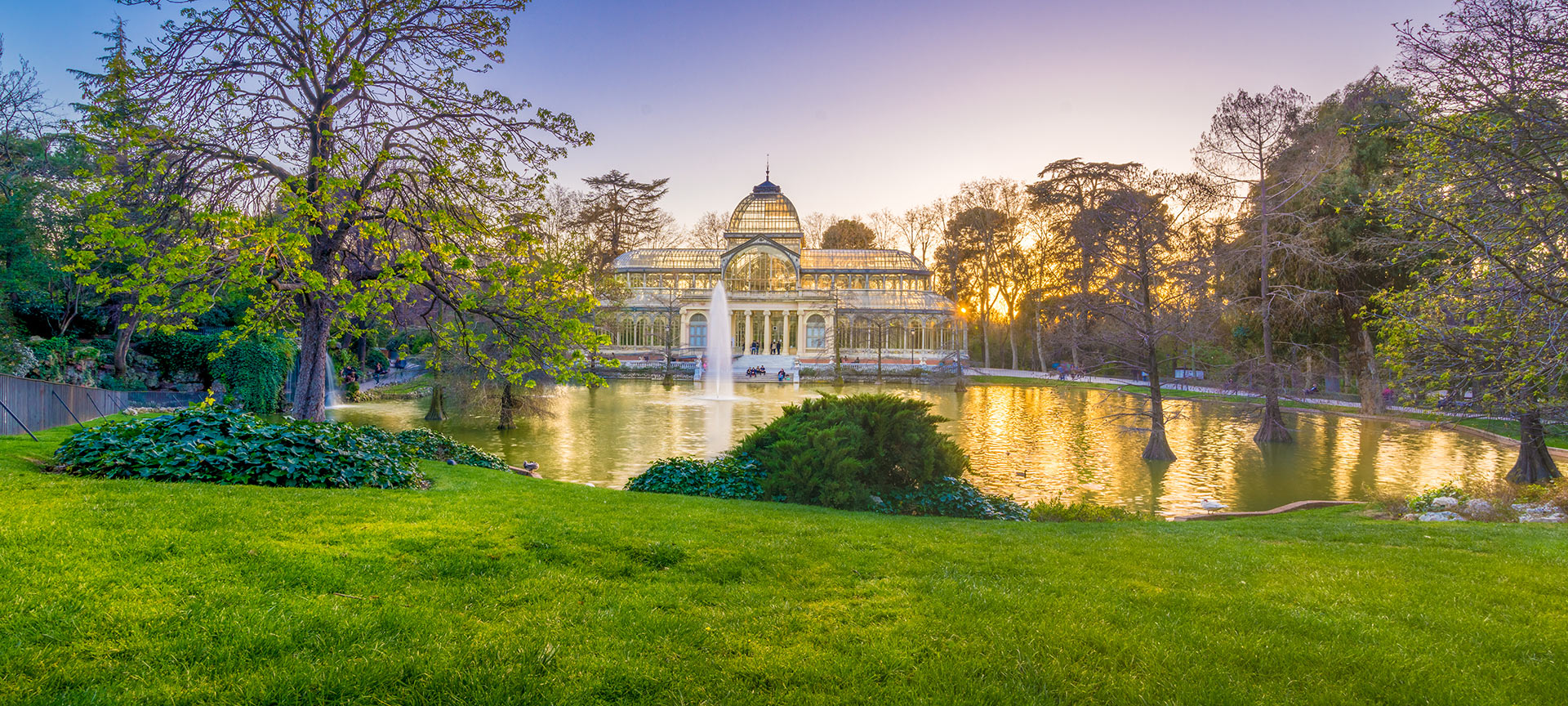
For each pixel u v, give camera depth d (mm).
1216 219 32688
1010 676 4934
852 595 6426
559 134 12953
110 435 10117
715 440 28781
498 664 4715
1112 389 56000
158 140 10867
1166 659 5230
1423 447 28781
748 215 89688
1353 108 30734
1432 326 11367
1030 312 81875
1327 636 5824
